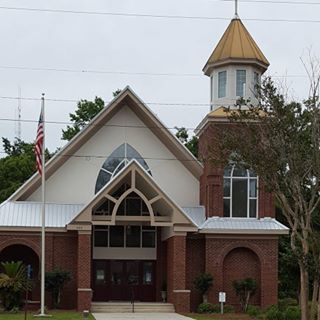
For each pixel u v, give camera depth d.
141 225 48.81
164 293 47.44
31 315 38.50
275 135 34.16
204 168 47.84
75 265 45.06
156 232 48.91
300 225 34.53
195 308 45.31
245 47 47.81
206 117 45.50
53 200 47.91
